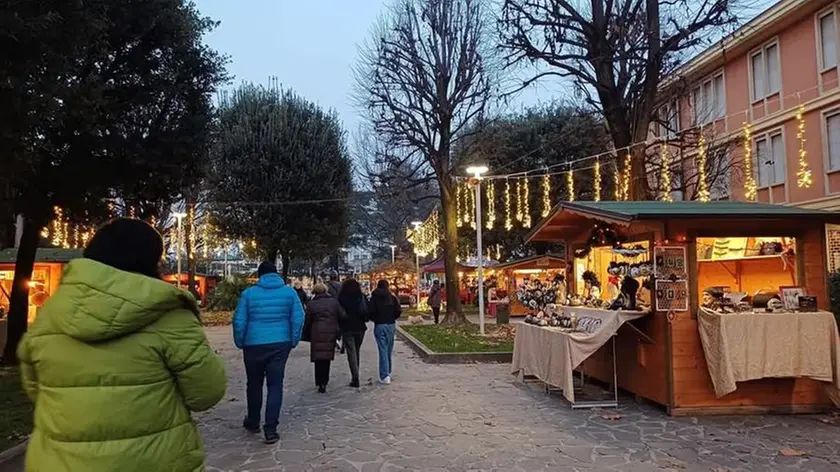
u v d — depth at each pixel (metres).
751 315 7.05
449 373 11.16
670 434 6.45
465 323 20.94
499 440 6.31
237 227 29.42
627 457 5.64
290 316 6.55
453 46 20.42
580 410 7.71
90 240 2.61
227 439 6.46
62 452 2.25
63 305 2.29
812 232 7.67
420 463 5.55
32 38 6.42
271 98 30.91
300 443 6.28
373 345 17.02
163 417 2.38
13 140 6.76
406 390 9.34
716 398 7.34
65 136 10.04
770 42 22.09
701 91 25.72
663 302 7.43
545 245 34.16
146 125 11.18
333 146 31.47
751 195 17.39
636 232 8.22
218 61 12.07
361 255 71.31
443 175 21.06
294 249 30.27
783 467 5.29
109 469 2.23
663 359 7.43
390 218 53.62
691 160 22.73
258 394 6.73
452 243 21.11
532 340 9.38
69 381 2.29
